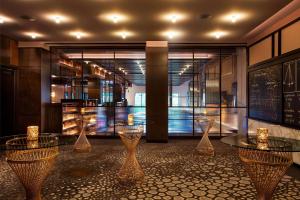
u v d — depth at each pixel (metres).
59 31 6.29
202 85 8.16
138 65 8.83
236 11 4.84
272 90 5.84
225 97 8.01
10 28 6.03
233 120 7.90
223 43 7.62
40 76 7.44
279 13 5.17
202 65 8.16
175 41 7.38
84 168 4.63
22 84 7.45
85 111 7.96
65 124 7.93
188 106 8.14
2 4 4.50
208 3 4.45
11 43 7.13
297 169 4.56
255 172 2.96
